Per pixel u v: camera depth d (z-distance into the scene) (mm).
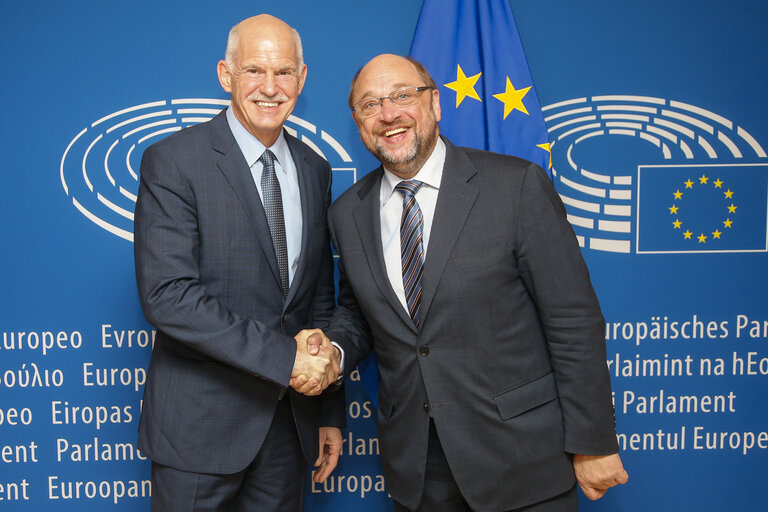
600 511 1936
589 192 1897
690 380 1930
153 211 1294
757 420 1933
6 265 1841
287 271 1410
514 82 1735
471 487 1263
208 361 1323
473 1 1771
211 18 1820
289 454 1509
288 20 1836
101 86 1824
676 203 1896
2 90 1808
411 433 1330
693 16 1858
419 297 1292
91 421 1890
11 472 1886
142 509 1922
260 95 1336
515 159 1332
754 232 1900
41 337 1860
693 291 1909
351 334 1516
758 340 1922
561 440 1271
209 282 1331
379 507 1941
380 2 1839
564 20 1861
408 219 1326
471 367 1255
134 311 1872
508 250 1241
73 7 1801
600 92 1876
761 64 1872
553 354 1271
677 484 1940
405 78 1313
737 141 1883
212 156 1340
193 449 1304
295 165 1504
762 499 1941
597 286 1912
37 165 1827
